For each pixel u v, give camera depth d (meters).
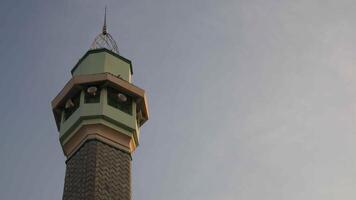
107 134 73.69
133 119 76.38
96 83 76.06
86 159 70.50
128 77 81.12
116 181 70.00
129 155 74.19
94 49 81.31
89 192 66.75
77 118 73.94
